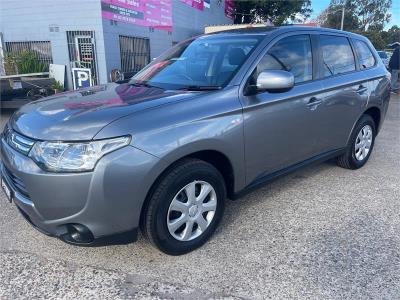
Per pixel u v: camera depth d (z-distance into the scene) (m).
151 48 14.77
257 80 3.08
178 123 2.63
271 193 4.10
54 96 3.30
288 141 3.53
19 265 2.79
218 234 3.22
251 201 3.89
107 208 2.41
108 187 2.38
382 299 2.42
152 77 3.64
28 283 2.59
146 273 2.70
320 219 3.51
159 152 2.51
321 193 4.11
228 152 2.96
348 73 4.38
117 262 2.83
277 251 2.97
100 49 11.91
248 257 2.89
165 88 3.22
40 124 2.58
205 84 3.19
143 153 2.45
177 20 17.12
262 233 3.25
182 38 17.94
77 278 2.65
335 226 3.37
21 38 12.48
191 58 3.65
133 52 13.66
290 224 3.41
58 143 2.38
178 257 2.89
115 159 2.37
